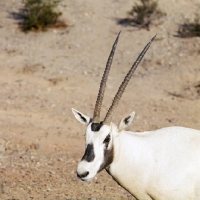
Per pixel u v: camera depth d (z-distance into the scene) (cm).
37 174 1238
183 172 788
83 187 1161
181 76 2203
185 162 791
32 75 2208
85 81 2164
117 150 785
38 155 1400
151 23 2730
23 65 2294
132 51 2477
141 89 2095
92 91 2073
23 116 1764
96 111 791
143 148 803
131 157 796
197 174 788
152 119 1805
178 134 816
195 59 2370
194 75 2206
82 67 2308
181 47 2497
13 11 2908
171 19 2778
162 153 801
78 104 1927
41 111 1830
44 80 2159
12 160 1335
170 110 1903
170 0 2983
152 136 818
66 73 2231
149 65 2334
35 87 2084
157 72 2255
